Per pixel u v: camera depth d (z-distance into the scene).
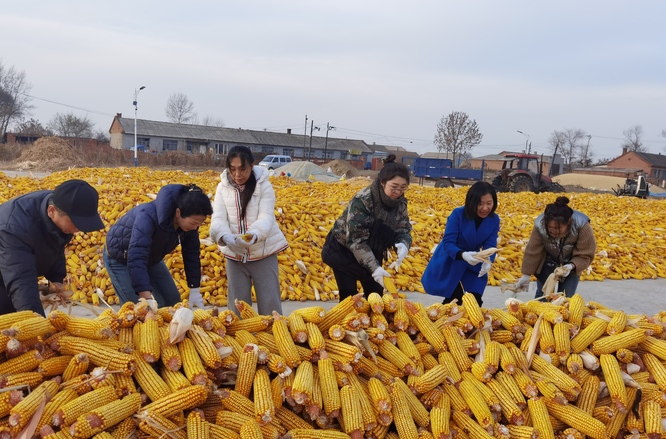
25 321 2.48
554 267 5.37
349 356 2.98
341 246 4.68
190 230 4.00
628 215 14.27
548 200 17.58
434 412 2.95
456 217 4.92
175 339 2.71
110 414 2.32
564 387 3.17
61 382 2.53
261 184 4.51
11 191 10.76
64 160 42.78
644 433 3.22
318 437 2.62
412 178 43.56
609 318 3.68
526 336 3.54
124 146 69.31
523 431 2.94
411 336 3.47
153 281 4.33
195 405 2.51
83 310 6.42
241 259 4.50
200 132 75.88
